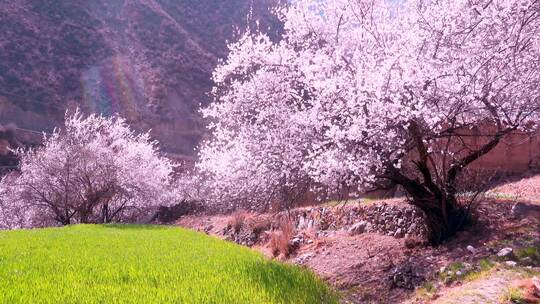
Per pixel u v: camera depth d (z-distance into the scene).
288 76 12.49
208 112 13.72
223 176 13.94
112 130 33.66
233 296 7.09
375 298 9.75
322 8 12.94
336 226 17.34
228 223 25.14
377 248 13.00
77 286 7.41
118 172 30.98
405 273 9.98
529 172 17.59
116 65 78.56
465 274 8.80
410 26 11.79
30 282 7.68
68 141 30.61
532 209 11.24
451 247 10.69
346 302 9.52
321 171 10.45
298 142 10.95
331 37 12.77
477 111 10.46
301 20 12.82
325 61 11.35
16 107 62.75
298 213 19.94
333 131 9.80
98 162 30.17
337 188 10.84
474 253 9.76
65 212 32.81
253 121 12.74
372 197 18.62
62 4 81.88
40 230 20.83
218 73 13.53
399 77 9.58
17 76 66.62
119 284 7.94
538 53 10.79
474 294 7.20
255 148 11.59
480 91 9.58
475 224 11.25
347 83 10.32
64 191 30.78
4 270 8.81
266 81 12.42
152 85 77.38
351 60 11.89
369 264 11.84
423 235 12.31
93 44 79.88
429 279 9.39
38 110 64.56
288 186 11.65
